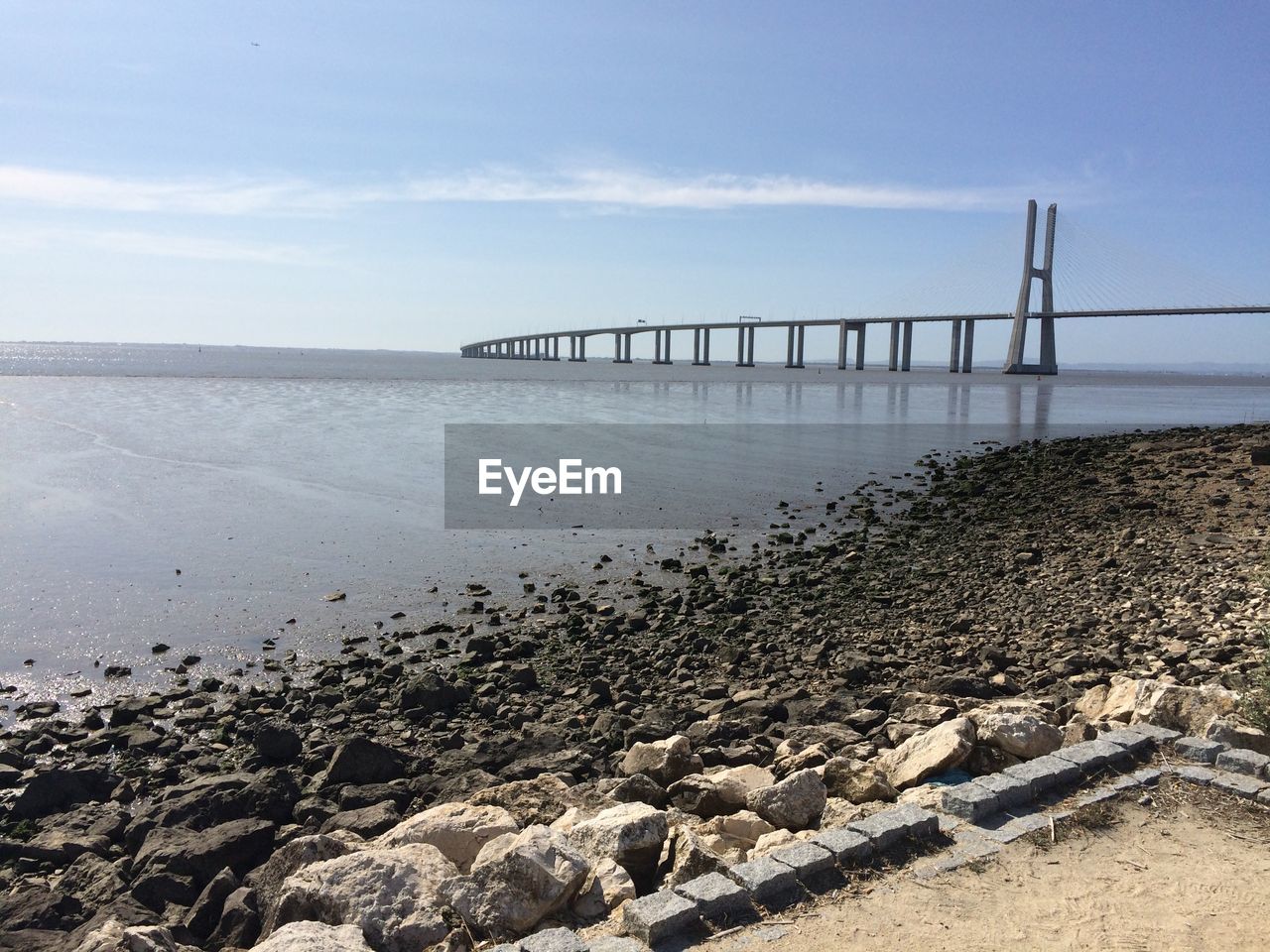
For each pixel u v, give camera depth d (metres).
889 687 11.55
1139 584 15.45
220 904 6.76
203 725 11.16
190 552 19.52
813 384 110.31
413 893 5.44
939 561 18.80
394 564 18.86
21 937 6.26
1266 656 8.18
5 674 12.70
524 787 7.74
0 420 44.50
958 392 93.31
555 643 14.19
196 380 90.06
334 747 10.28
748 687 11.98
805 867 5.46
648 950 4.78
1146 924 5.04
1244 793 6.50
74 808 8.99
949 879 5.49
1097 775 6.81
